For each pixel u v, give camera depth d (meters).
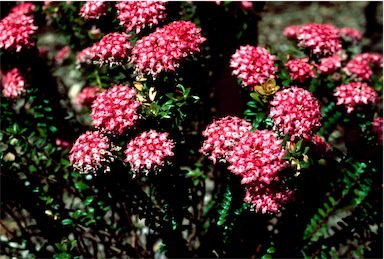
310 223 0.72
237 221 0.67
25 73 0.73
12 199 0.69
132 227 0.76
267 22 1.26
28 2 0.79
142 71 0.62
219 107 0.74
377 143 0.68
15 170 0.70
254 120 0.64
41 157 0.72
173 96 0.65
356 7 1.31
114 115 0.61
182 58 0.63
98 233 0.72
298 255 0.71
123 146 0.67
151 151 0.60
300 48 0.70
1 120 0.76
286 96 0.62
